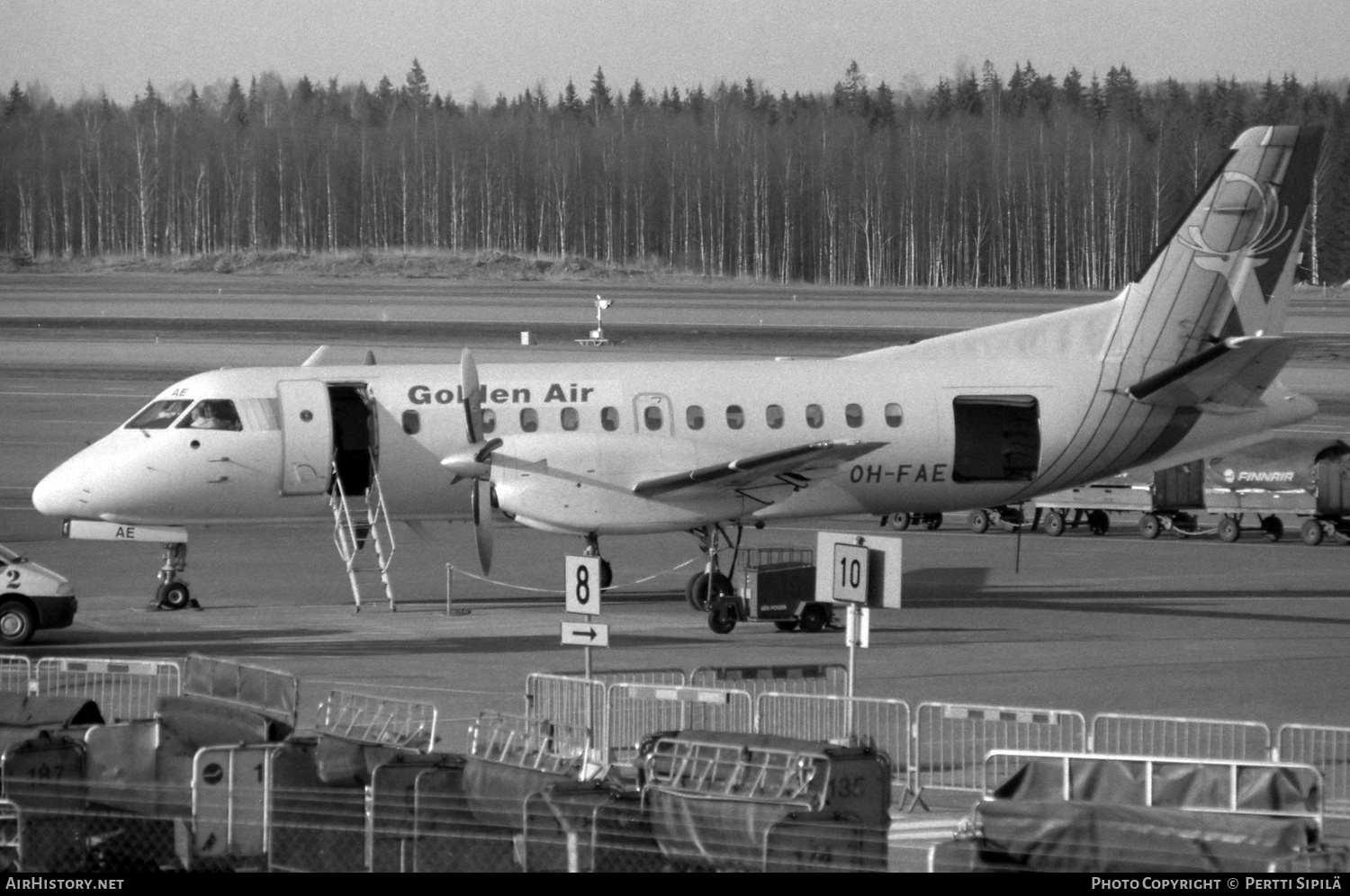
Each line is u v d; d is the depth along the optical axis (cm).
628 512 7175
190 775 3516
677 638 6538
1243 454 10831
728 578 7200
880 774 2958
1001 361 8000
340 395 7775
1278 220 7906
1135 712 5075
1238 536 10844
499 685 5281
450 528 10688
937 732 4728
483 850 3042
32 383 17212
